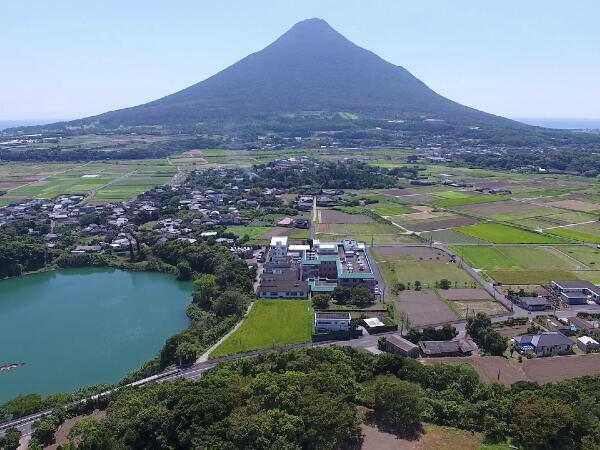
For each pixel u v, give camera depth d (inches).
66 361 5959.6
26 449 4220.0
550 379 5108.3
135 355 6087.6
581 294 7288.4
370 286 7632.9
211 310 7126.0
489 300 7239.2
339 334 6131.9
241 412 3981.3
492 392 4571.9
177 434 3784.5
